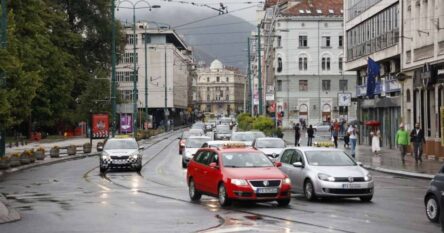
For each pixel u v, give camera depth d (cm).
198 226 1825
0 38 4462
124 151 4212
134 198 2612
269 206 2312
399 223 1861
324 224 1847
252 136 5262
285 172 2667
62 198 2636
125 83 16362
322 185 2395
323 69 13312
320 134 9319
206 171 2434
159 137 11538
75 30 10006
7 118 4369
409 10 5434
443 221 1688
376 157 5178
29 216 2073
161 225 1850
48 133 11281
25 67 5809
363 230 1728
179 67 18325
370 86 5884
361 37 7062
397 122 5978
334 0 13725
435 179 1873
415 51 5244
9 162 4688
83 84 9269
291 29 13275
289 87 13312
